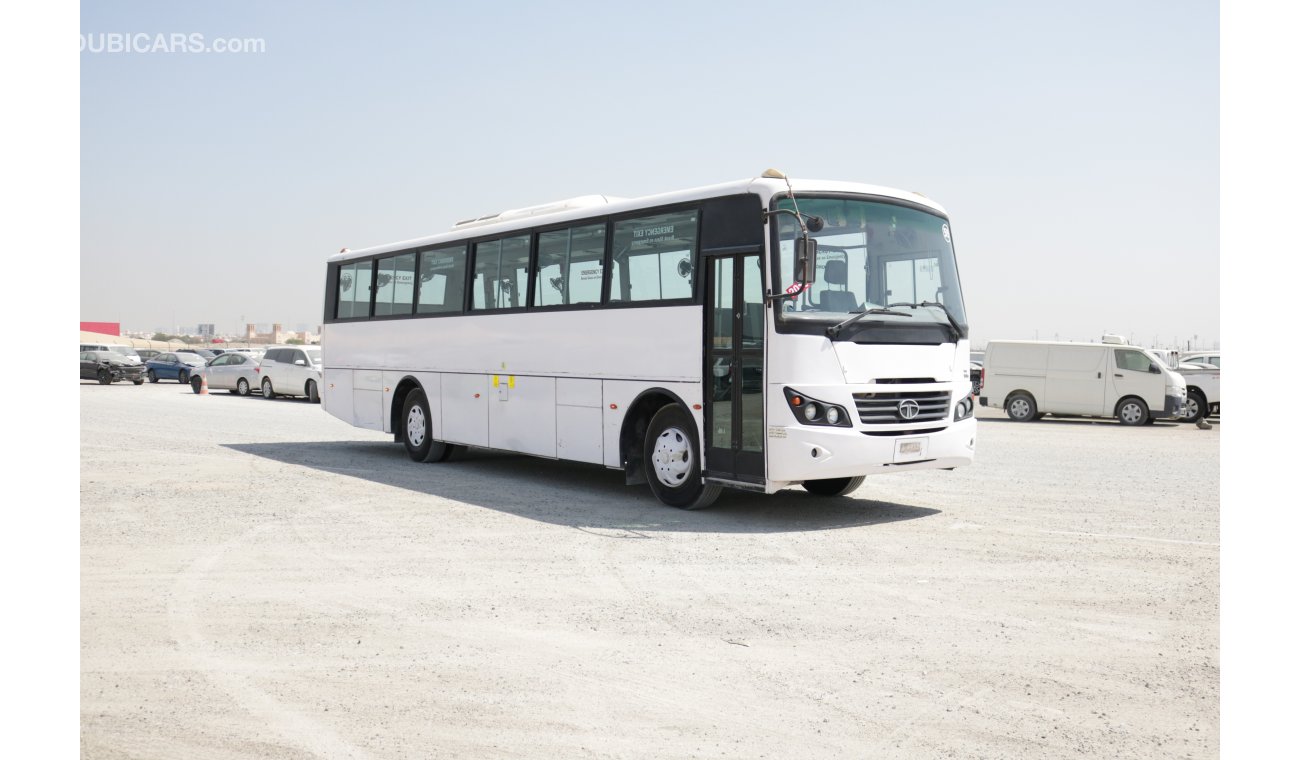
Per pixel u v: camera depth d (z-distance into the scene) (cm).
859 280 1091
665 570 857
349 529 1052
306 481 1441
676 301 1164
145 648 636
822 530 1054
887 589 789
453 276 1595
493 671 591
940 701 541
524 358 1420
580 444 1315
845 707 533
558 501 1261
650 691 557
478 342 1524
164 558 905
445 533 1030
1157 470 1636
